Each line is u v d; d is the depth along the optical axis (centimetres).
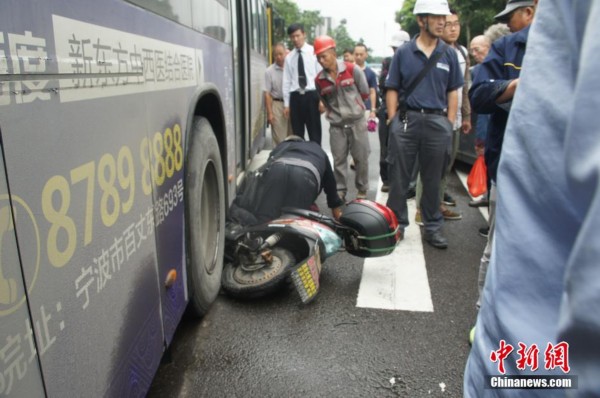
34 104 120
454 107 455
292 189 431
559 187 70
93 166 152
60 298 131
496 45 314
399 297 374
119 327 172
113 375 166
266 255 359
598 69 59
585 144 59
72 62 139
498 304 81
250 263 365
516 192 79
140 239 194
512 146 81
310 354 299
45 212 124
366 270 424
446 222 562
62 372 131
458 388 270
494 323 83
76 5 142
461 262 444
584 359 59
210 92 321
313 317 342
